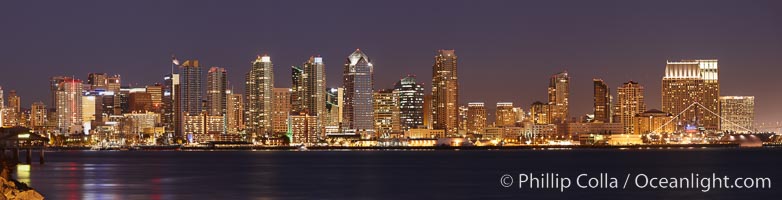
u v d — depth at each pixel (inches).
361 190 6013.8
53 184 6373.0
